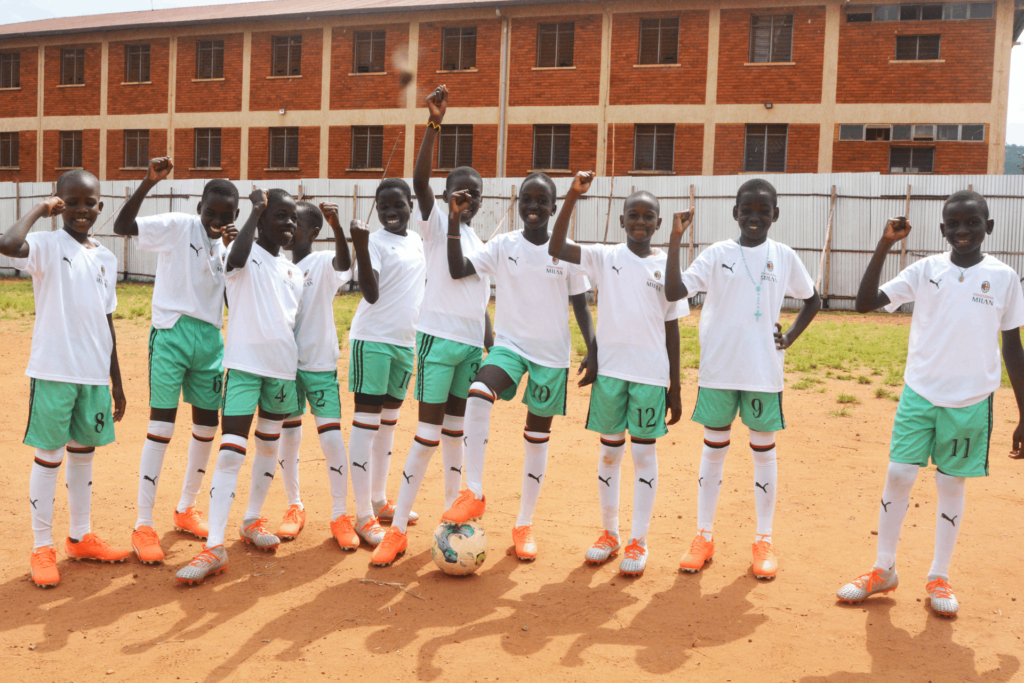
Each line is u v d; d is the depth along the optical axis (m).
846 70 23.91
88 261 4.13
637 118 25.56
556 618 3.73
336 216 4.46
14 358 11.12
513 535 4.61
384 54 27.88
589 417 4.45
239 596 3.90
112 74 31.30
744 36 24.55
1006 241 20.11
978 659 3.43
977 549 4.73
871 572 4.04
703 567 4.42
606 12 25.55
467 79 26.92
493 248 4.52
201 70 30.27
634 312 4.29
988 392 3.85
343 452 4.70
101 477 5.87
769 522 4.43
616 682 3.15
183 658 3.26
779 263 4.34
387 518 5.10
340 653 3.33
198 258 4.45
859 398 9.62
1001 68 22.83
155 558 4.28
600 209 22.44
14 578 4.07
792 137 24.42
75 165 32.41
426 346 4.48
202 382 4.55
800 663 3.36
